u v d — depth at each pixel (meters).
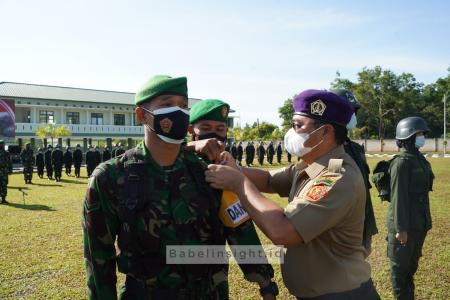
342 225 1.92
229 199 2.03
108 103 41.78
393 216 3.66
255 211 1.80
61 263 5.82
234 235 2.06
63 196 13.08
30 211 10.14
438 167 23.02
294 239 1.79
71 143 38.81
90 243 1.90
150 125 1.89
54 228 8.13
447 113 60.03
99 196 1.88
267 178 2.51
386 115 60.22
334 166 1.93
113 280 1.95
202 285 1.91
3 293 4.72
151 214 1.83
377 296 2.06
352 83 61.09
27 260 5.97
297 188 2.18
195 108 2.80
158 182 1.88
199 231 1.91
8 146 28.80
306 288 1.99
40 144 35.88
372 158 33.41
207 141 2.12
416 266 3.75
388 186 3.84
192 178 1.95
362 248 2.04
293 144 2.08
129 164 1.90
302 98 2.04
